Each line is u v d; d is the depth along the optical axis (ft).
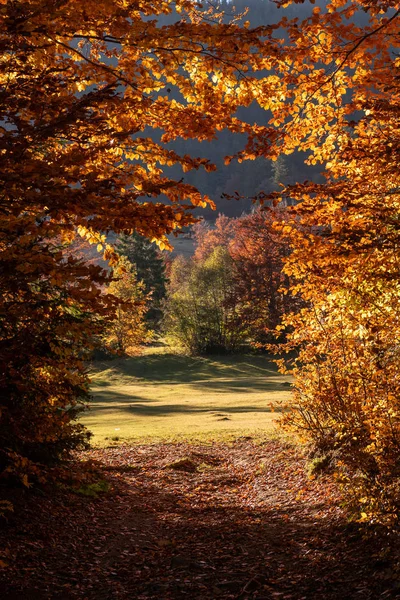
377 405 28.02
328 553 25.95
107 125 21.72
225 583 23.70
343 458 34.17
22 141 18.01
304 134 26.78
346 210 26.66
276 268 198.29
